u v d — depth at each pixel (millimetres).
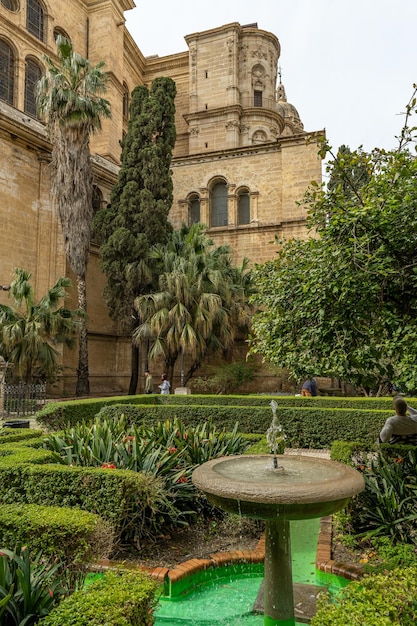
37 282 24656
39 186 25188
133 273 24094
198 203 33094
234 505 3605
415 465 6074
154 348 22156
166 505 5809
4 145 23141
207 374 28156
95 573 4586
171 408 13172
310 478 4008
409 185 5789
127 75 42000
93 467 5730
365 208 5492
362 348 5852
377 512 5535
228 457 4863
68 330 21125
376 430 11578
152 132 26391
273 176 31172
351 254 5703
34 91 31391
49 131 22750
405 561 4492
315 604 4266
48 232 25391
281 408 12531
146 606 3141
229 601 4449
